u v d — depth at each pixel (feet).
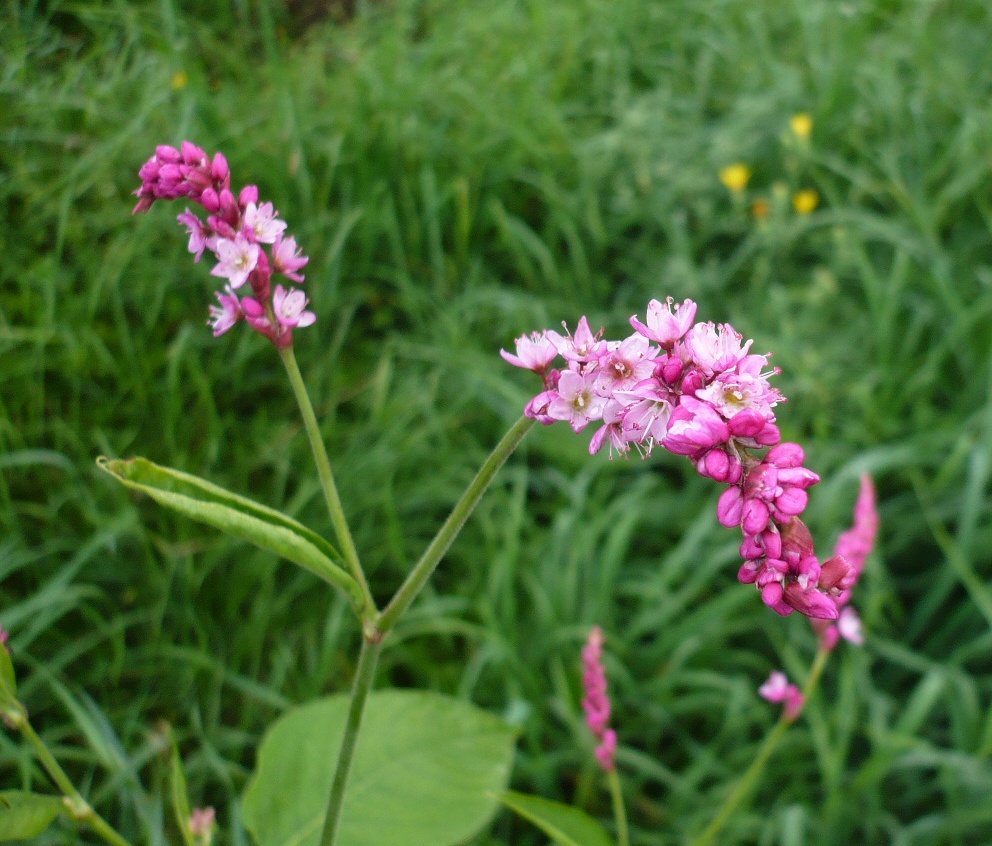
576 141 1.34
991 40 1.50
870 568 0.94
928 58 1.48
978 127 1.28
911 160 1.33
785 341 1.09
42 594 0.77
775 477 0.32
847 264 1.21
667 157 1.29
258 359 1.04
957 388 1.15
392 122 1.20
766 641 0.97
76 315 0.96
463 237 1.18
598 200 1.29
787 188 1.28
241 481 0.93
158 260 1.03
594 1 1.54
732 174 1.25
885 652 0.90
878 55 1.51
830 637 0.56
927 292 1.20
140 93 1.09
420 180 1.21
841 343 1.15
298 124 1.12
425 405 1.02
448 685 0.89
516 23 1.50
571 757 0.86
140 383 0.93
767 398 0.33
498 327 1.15
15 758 0.70
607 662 0.88
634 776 0.87
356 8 1.43
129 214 1.02
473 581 0.94
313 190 1.18
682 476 1.07
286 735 0.63
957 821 0.80
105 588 0.87
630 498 0.97
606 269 1.27
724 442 0.33
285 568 0.92
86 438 0.93
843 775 0.88
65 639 0.83
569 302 1.17
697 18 1.61
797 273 1.26
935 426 1.08
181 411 0.95
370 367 1.09
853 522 1.01
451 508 1.03
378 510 0.97
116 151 1.01
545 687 0.91
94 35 1.15
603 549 1.00
